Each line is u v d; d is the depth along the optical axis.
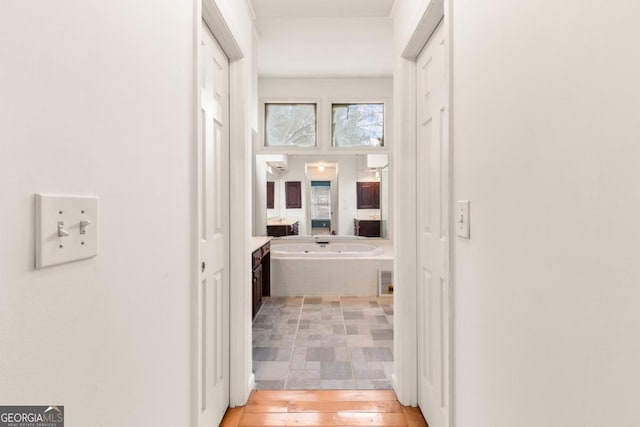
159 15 0.97
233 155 1.96
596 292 0.62
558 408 0.72
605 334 0.60
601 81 0.60
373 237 5.20
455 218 1.23
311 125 4.68
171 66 1.05
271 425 1.79
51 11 0.58
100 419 0.71
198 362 1.21
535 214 0.79
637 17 0.53
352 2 2.24
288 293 4.29
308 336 3.01
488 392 1.01
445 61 1.29
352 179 5.17
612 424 0.59
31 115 0.54
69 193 0.62
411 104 1.96
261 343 2.86
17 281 0.52
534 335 0.79
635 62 0.54
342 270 4.29
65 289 0.62
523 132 0.83
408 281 1.97
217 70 1.77
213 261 1.70
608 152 0.59
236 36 1.77
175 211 1.07
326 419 1.84
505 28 0.91
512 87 0.88
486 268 1.02
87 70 0.67
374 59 4.05
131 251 0.83
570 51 0.68
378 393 2.10
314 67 4.27
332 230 5.18
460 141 1.20
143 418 0.88
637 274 0.54
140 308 0.87
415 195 1.96
